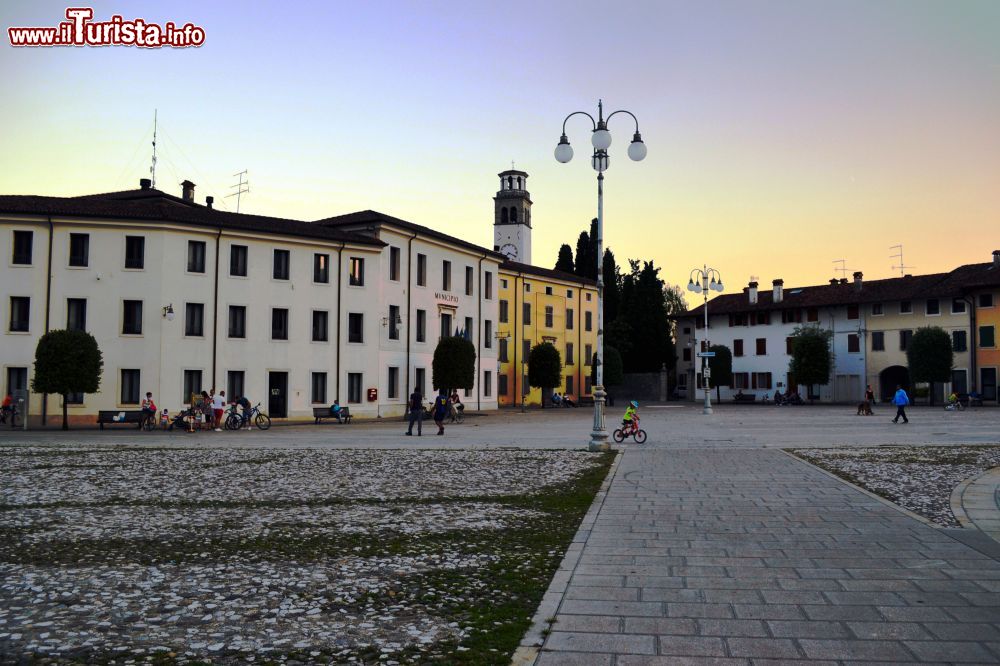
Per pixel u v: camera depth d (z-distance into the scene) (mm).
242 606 7070
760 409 64562
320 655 5738
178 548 9688
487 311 64938
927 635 5996
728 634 6055
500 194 105812
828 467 18234
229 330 45562
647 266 97688
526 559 8953
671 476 16641
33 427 40219
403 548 9617
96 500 13859
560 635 6078
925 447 23844
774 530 10422
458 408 55031
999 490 13891
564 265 102500
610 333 96500
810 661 5441
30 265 42375
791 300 80750
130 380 43156
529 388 75875
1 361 41938
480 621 6531
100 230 43062
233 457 22219
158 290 43375
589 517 11578
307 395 48062
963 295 67000
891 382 74375
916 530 10344
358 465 19750
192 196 57625
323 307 49062
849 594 7195
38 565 8750
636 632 6137
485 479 16703
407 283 54875
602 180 25109
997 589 7336
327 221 53938
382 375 52000
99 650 5855
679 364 98188
